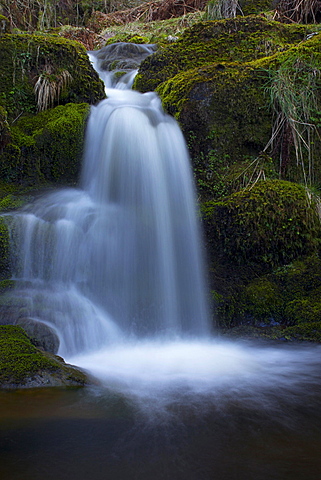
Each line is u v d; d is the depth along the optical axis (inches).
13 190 213.0
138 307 178.4
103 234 179.0
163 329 180.4
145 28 461.7
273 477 69.8
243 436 85.4
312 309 176.9
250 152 238.4
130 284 180.7
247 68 241.6
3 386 108.4
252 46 283.7
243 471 71.6
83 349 148.7
